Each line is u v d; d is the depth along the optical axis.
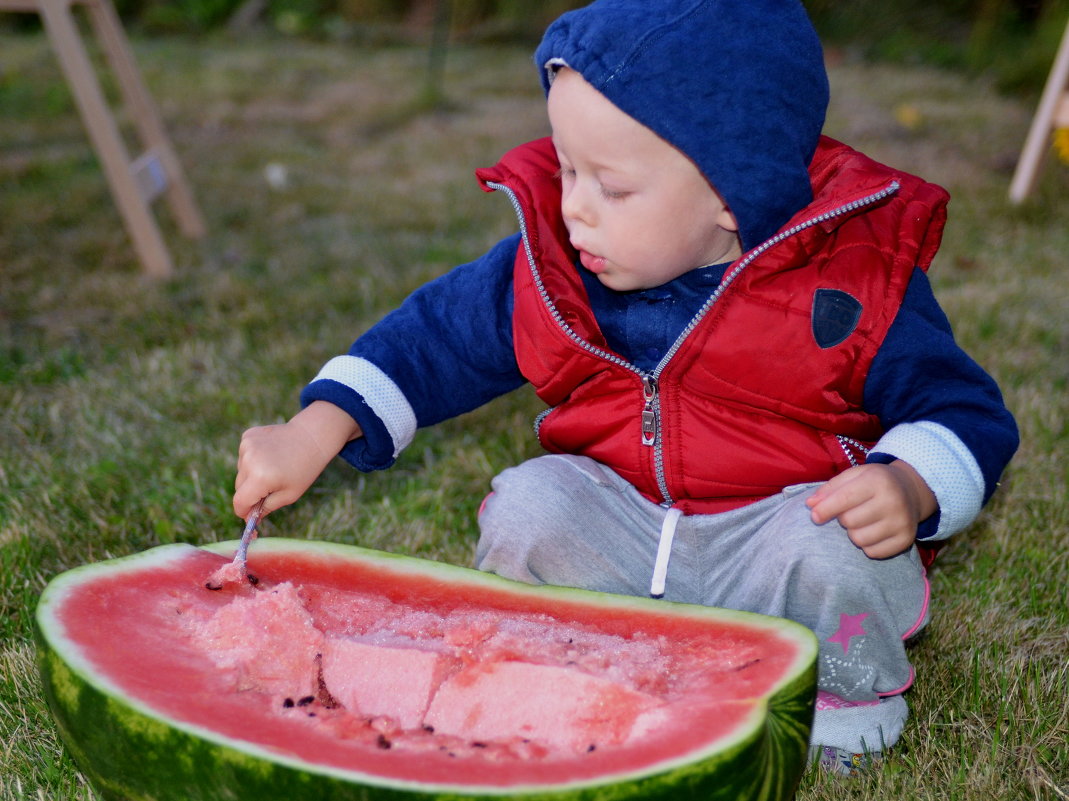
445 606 0.94
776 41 0.95
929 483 0.95
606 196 0.96
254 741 0.78
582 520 1.04
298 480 1.02
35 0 2.06
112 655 0.84
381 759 0.77
